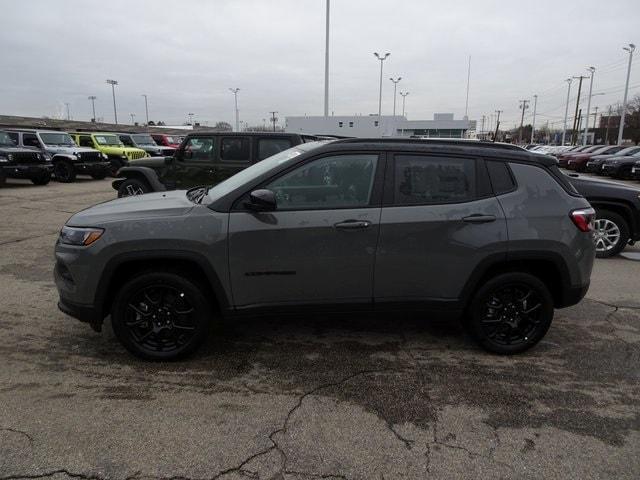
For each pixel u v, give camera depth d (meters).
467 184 3.85
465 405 3.30
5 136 17.41
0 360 3.79
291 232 3.63
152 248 3.57
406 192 3.78
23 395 3.29
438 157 3.84
